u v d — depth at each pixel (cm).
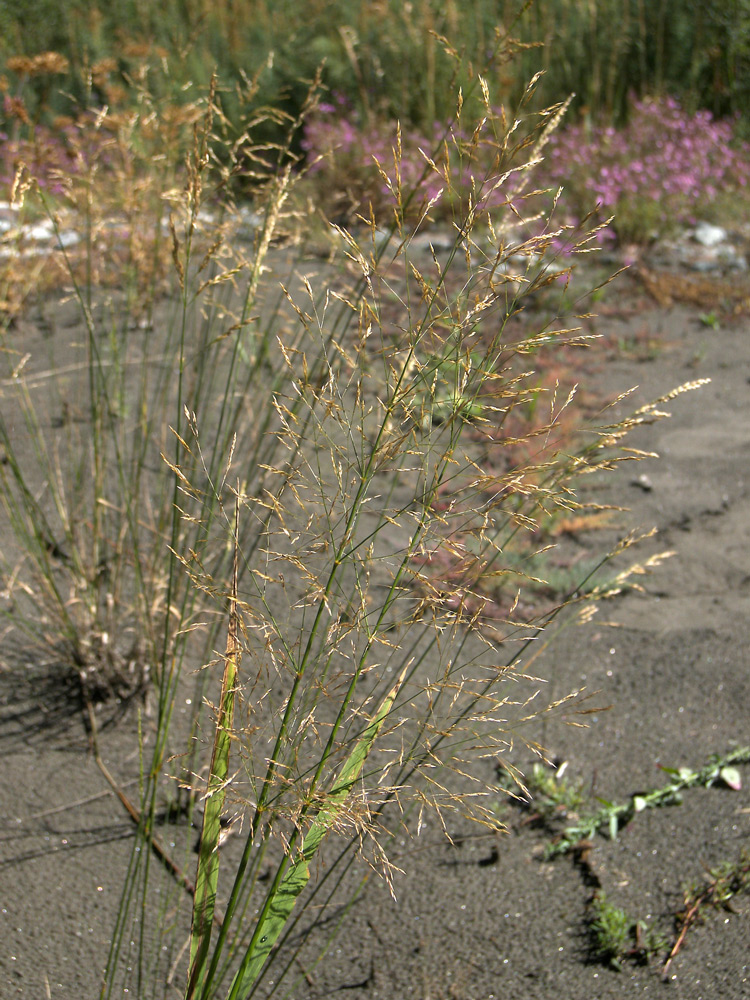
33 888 216
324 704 254
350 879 223
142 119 292
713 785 246
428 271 535
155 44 733
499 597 317
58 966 199
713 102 875
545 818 238
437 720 180
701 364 496
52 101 654
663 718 269
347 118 758
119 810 238
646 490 385
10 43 732
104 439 271
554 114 170
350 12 809
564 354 494
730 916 209
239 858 226
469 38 776
